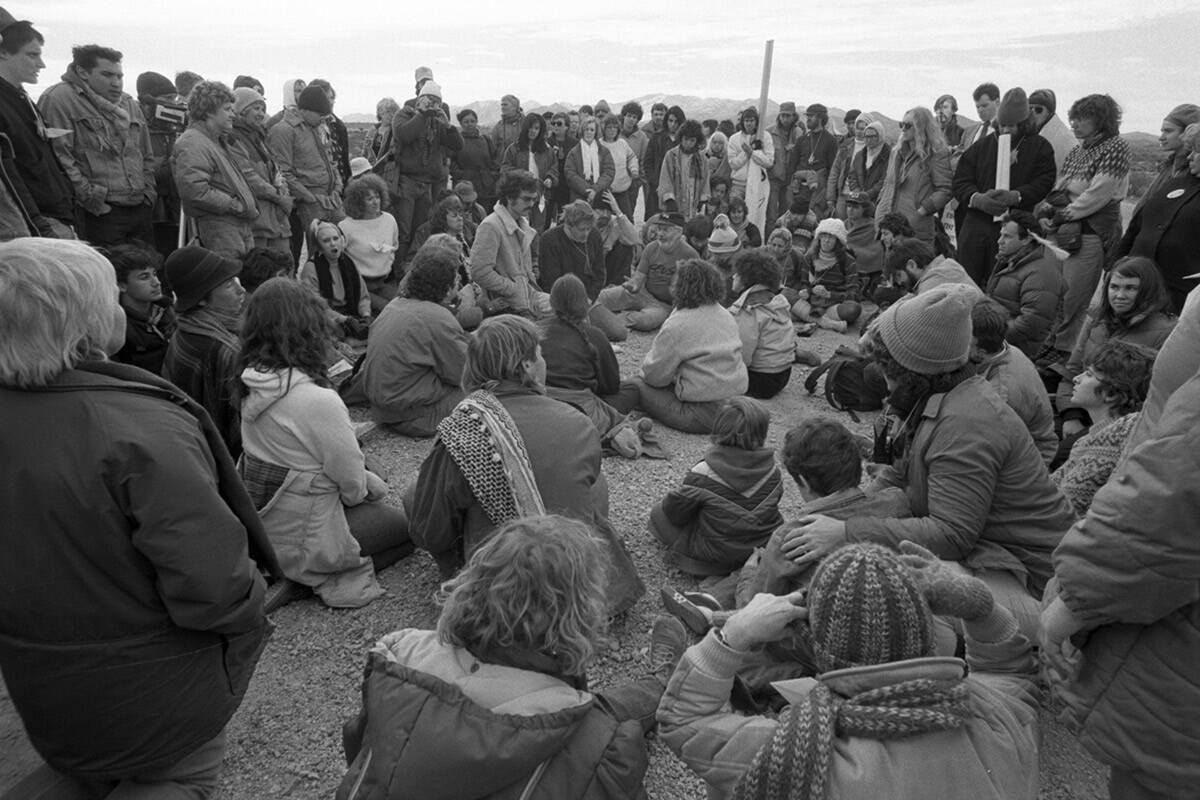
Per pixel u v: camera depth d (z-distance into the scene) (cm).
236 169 657
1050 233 720
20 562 197
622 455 542
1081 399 377
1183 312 192
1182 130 637
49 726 214
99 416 198
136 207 679
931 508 300
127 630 209
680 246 852
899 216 783
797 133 1242
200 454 213
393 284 768
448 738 170
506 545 187
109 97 640
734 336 586
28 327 191
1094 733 197
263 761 290
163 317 484
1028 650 214
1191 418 166
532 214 1087
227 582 214
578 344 550
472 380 347
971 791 153
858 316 889
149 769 226
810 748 150
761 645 187
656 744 298
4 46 521
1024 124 781
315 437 350
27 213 503
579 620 186
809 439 312
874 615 153
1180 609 180
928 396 308
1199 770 182
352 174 885
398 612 375
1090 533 179
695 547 395
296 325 353
